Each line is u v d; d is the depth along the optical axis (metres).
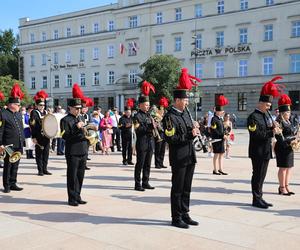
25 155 16.28
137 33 55.81
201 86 49.88
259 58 45.88
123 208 7.42
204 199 8.20
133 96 56.09
